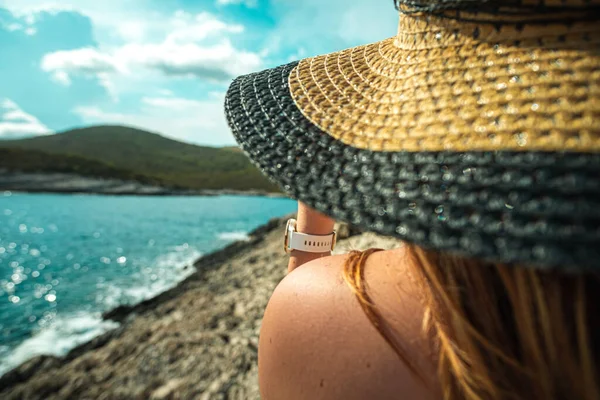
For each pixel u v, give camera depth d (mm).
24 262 24781
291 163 668
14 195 79312
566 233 374
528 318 499
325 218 998
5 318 14273
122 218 50531
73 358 8805
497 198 430
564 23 533
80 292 17828
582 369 478
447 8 593
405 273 621
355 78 785
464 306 546
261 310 7953
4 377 7938
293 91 808
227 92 925
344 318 624
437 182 486
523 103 511
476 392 546
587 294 474
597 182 396
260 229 25609
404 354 587
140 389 5625
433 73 622
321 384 631
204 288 12711
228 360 5633
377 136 619
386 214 497
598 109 468
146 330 8320
